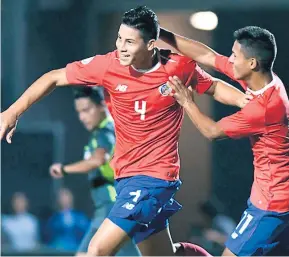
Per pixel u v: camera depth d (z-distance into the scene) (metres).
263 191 14.66
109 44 29.97
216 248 23.55
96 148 18.95
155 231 15.38
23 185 28.16
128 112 14.46
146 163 14.57
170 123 14.52
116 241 14.28
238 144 28.19
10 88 29.36
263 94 14.40
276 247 14.99
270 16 29.19
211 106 28.08
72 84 14.66
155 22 14.13
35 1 30.52
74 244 26.05
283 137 14.52
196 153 28.34
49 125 28.98
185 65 14.44
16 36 29.56
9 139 14.52
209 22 29.02
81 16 30.09
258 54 14.30
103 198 19.20
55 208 27.94
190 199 28.08
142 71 14.30
